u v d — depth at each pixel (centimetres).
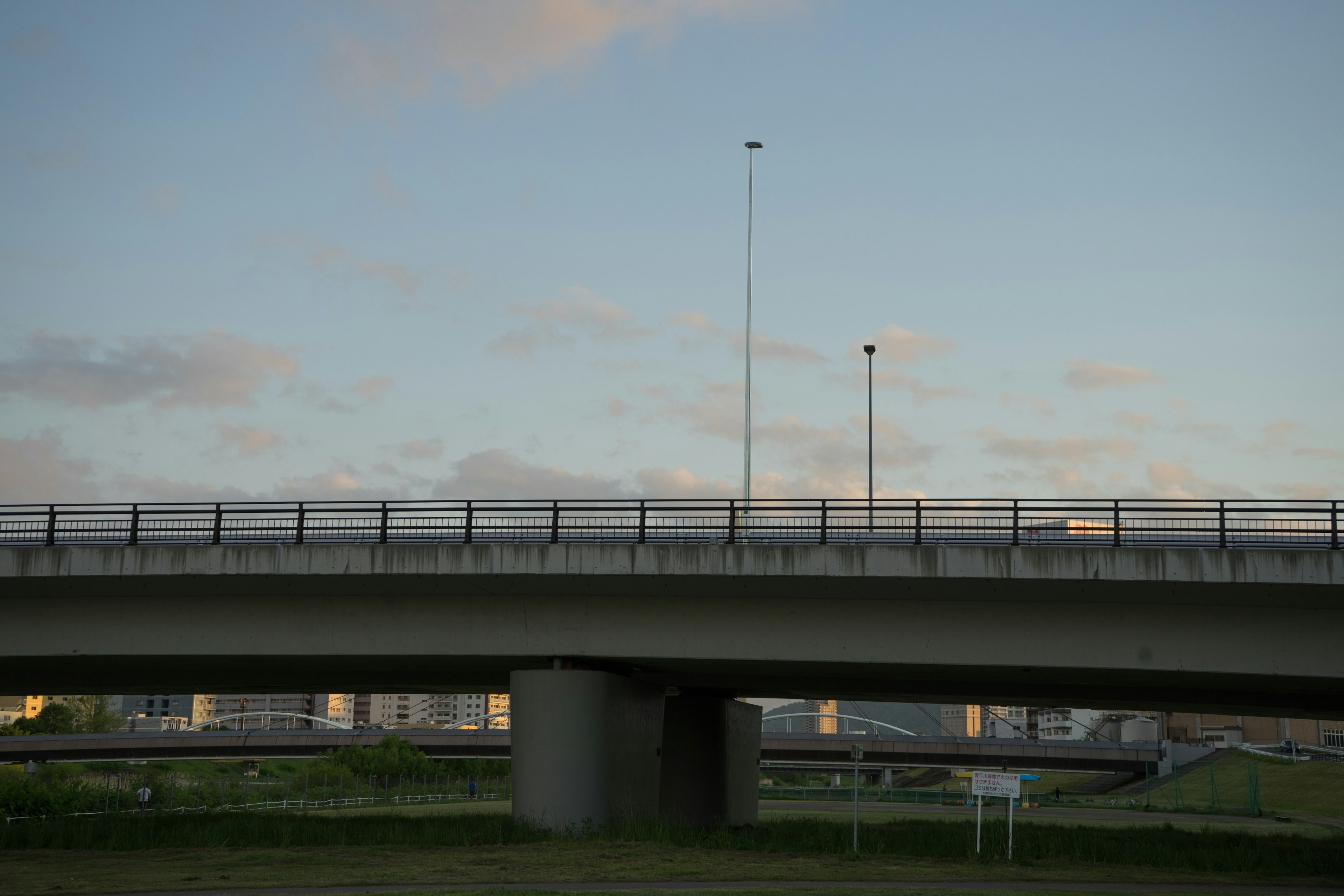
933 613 3023
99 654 3225
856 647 3045
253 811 5812
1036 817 7019
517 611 3197
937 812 7375
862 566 2881
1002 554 2825
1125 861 2792
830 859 2658
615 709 3266
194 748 10150
